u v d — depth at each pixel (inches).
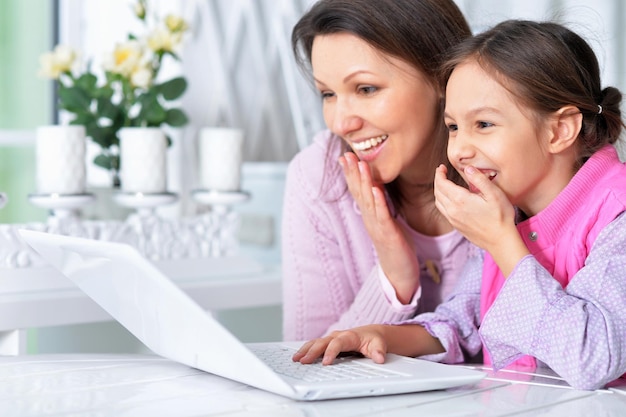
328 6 49.8
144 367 40.6
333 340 41.0
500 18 91.8
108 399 33.8
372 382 35.1
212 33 99.1
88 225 65.2
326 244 60.1
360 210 56.7
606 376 37.6
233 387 36.4
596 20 82.2
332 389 34.0
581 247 42.9
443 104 50.3
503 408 33.8
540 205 45.0
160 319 38.0
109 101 75.1
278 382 33.4
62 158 64.1
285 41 102.9
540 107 41.8
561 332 38.7
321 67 50.6
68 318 59.4
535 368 44.4
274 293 70.6
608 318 38.3
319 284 60.3
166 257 68.9
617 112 45.7
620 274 40.2
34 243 43.4
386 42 48.6
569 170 44.4
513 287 40.8
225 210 73.6
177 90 76.1
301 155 61.7
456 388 37.8
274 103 108.2
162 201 68.4
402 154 51.3
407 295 53.7
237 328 85.8
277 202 101.8
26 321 57.1
